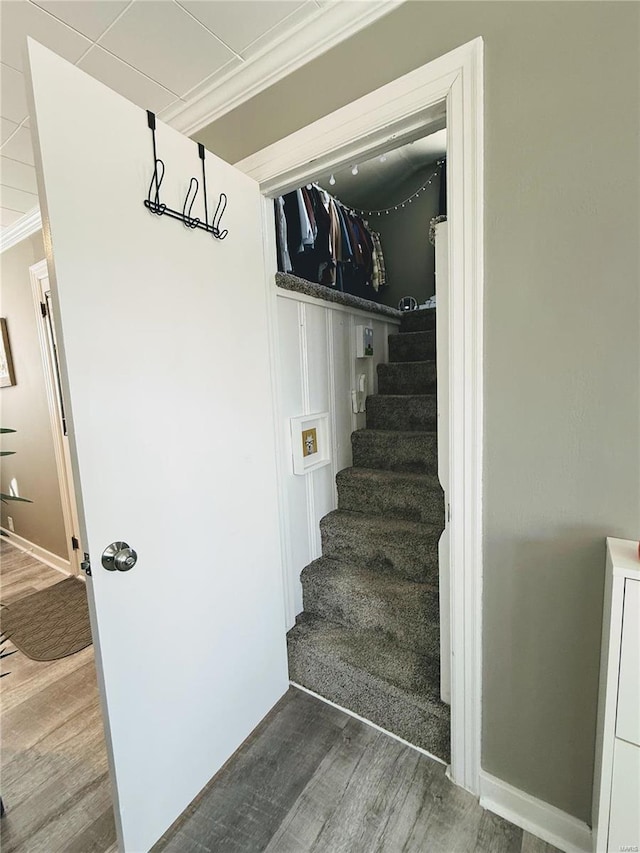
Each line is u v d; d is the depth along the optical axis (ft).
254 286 4.73
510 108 3.14
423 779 4.25
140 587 3.50
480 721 3.93
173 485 3.77
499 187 3.25
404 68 3.60
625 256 2.88
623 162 2.81
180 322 3.80
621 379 2.98
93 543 3.14
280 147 4.43
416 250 11.62
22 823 3.98
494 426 3.51
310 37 3.99
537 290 3.20
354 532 6.28
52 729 5.17
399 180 11.31
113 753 3.35
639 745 2.61
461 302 3.49
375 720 4.89
